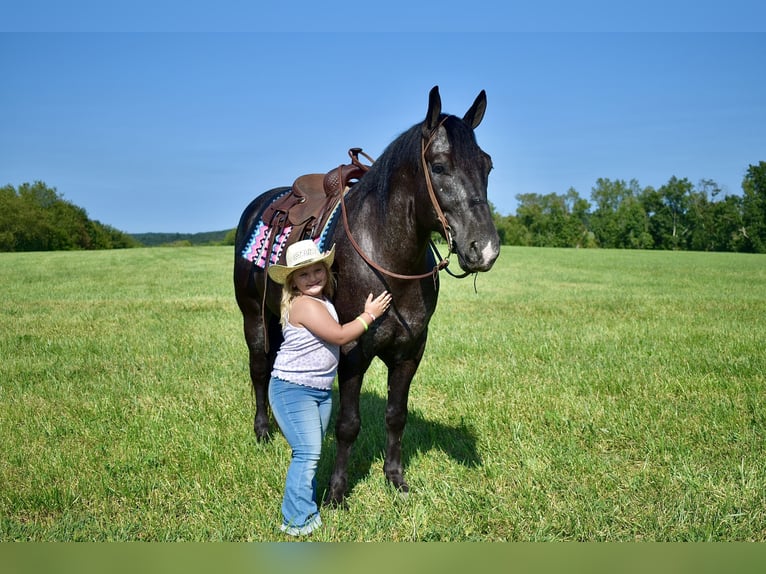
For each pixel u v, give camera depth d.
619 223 83.69
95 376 7.02
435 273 3.73
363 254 3.66
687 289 17.97
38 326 10.48
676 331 9.55
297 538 3.50
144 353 8.26
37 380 6.79
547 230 85.44
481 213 3.23
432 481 4.25
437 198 3.36
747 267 31.17
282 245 4.26
